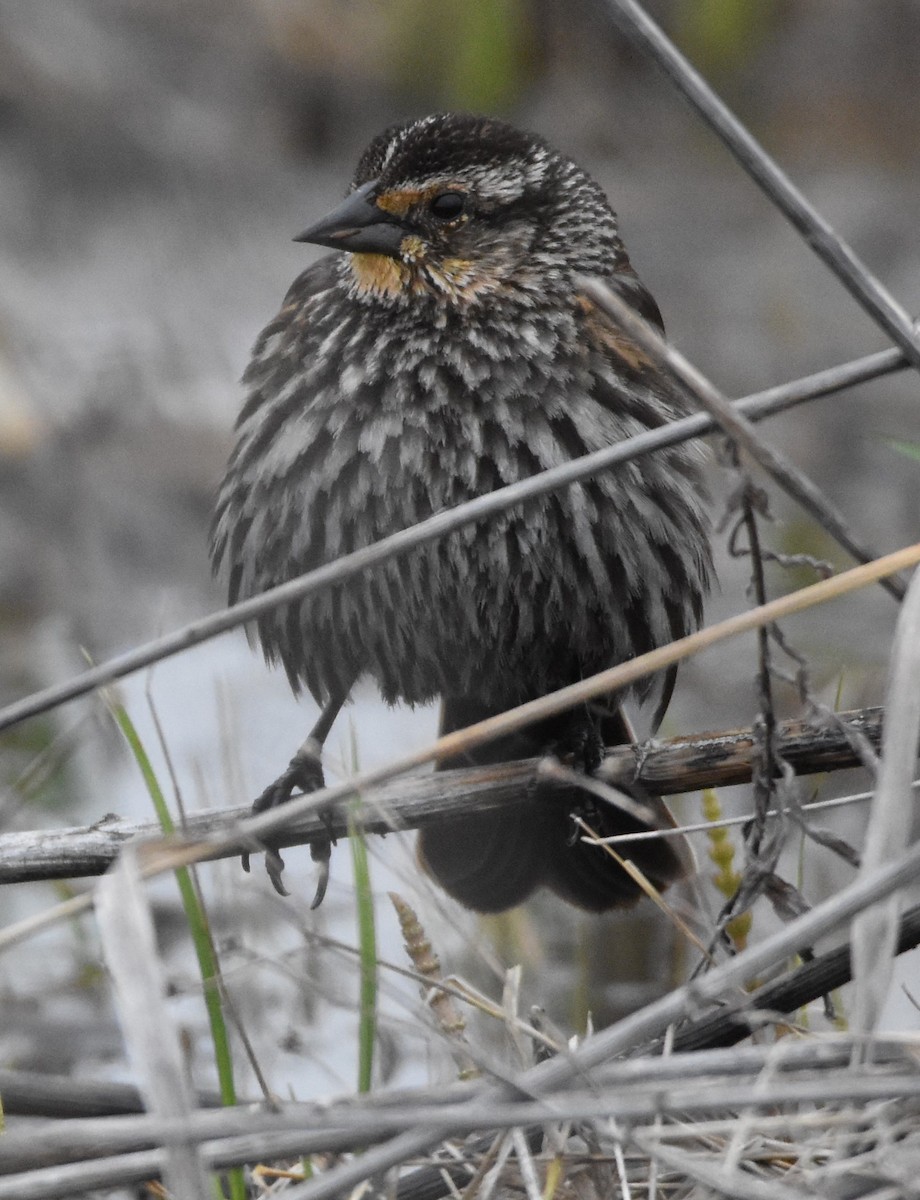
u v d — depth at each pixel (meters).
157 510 13.87
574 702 5.64
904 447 6.86
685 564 7.72
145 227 16.70
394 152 7.74
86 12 18.02
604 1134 5.42
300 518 7.49
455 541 7.36
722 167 17.64
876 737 6.54
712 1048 6.02
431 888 7.75
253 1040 8.10
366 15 18.39
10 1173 6.04
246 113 17.94
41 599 13.12
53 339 15.15
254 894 8.84
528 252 7.73
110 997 8.62
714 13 17.67
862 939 5.22
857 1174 5.29
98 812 10.05
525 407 7.46
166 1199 5.99
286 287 16.34
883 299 5.78
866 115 17.70
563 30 17.92
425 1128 4.97
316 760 7.59
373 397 7.48
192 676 11.88
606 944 8.87
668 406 7.68
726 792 9.36
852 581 5.64
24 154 16.98
